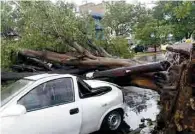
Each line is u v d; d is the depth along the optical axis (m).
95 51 10.95
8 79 9.47
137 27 41.94
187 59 5.39
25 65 11.22
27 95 4.93
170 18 25.55
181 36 22.41
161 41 31.92
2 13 12.30
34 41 10.17
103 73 8.67
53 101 5.18
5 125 4.48
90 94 5.96
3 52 10.72
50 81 5.27
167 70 7.10
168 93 5.40
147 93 10.58
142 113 7.82
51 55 10.50
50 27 9.91
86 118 5.66
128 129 6.55
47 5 10.04
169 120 5.19
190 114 4.82
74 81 5.61
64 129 5.21
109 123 6.30
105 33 13.02
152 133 6.15
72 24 10.24
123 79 8.60
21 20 12.05
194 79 4.76
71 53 10.66
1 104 4.80
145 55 30.42
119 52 12.86
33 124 4.77
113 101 6.38
